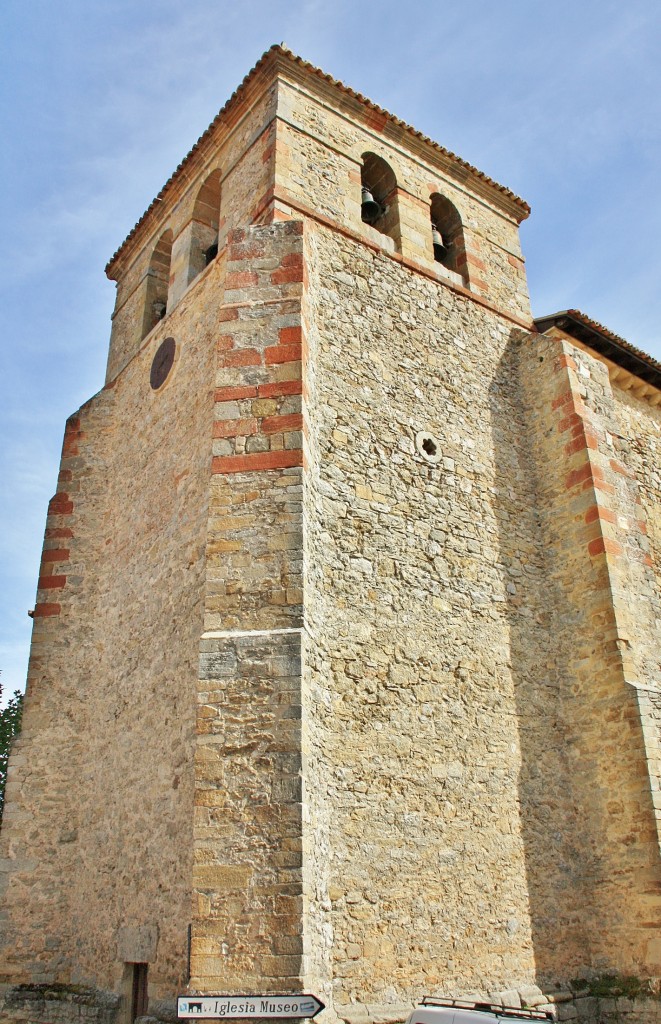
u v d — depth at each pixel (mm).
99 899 10195
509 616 11031
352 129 13500
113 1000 8961
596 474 11805
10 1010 10086
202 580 9734
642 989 9000
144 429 13102
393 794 8844
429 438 11430
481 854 9250
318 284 11242
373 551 9961
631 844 9695
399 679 9477
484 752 9859
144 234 16172
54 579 13055
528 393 13117
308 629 8305
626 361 15086
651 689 10516
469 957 8633
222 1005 6191
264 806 7129
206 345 11742
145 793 9719
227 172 13508
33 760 11766
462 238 14281
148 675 10523
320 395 10422
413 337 12117
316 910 7500
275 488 8688
